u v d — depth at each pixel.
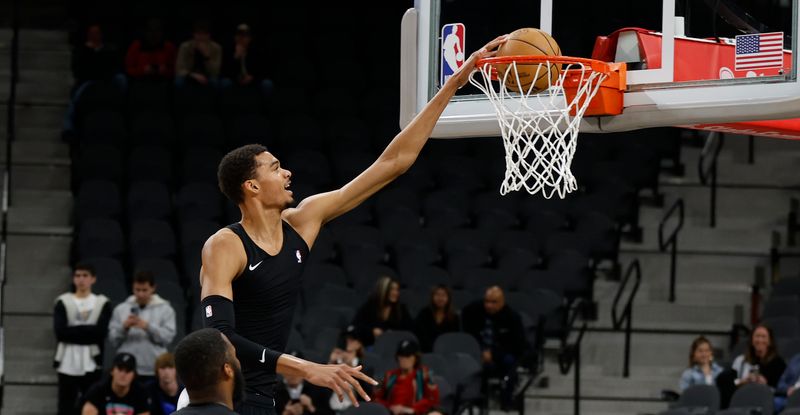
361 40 25.48
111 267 18.69
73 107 21.97
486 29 10.16
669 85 8.35
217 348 5.73
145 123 22.03
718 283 20.62
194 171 21.23
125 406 14.27
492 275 19.41
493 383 17.89
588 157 22.48
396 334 16.78
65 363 15.93
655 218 21.59
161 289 17.94
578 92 8.21
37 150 22.23
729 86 8.12
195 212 20.36
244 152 6.75
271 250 6.71
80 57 23.11
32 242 20.23
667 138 22.72
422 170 22.02
